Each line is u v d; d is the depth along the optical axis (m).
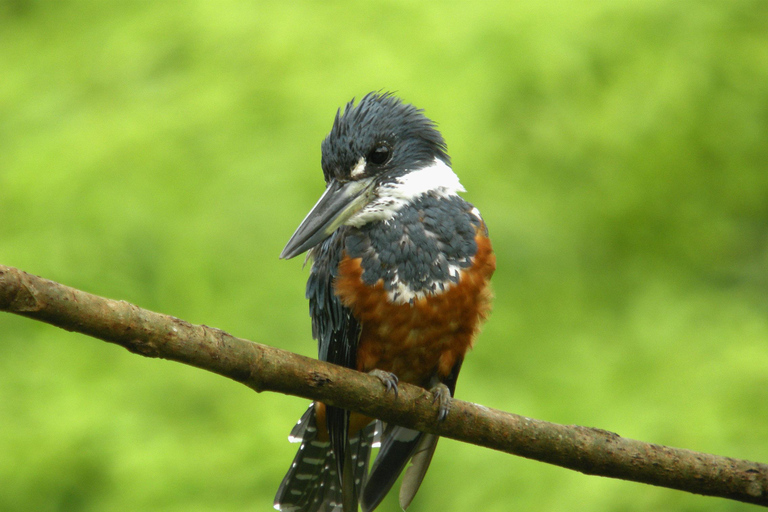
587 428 5.55
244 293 10.59
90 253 10.75
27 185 11.25
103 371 11.14
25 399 10.87
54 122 12.14
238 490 10.04
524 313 11.36
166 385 10.95
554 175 11.77
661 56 11.98
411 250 6.39
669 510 9.65
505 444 5.48
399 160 6.69
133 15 13.09
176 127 11.36
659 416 10.30
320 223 6.52
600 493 9.66
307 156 10.84
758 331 11.51
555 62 11.41
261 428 10.46
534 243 11.31
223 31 12.27
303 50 11.73
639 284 12.29
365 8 12.05
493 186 11.01
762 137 12.85
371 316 6.37
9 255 10.73
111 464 10.37
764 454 9.77
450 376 6.72
